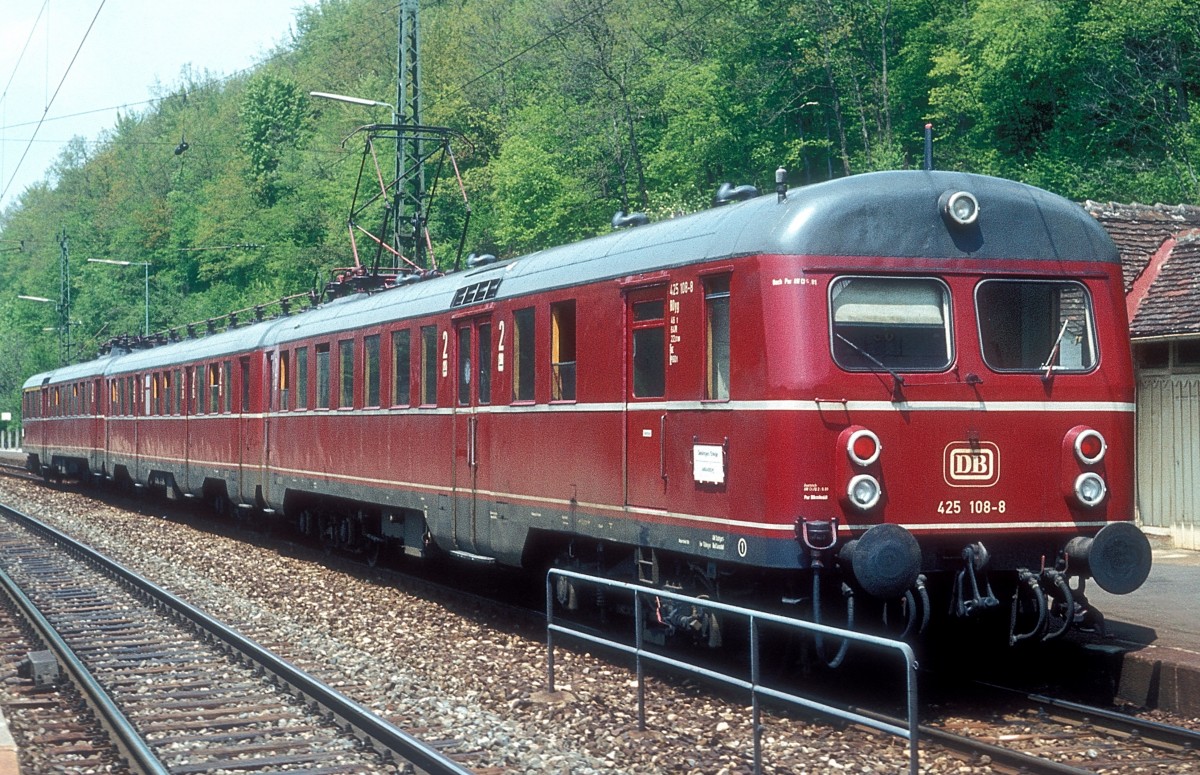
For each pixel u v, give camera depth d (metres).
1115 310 9.95
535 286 12.67
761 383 9.19
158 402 28.72
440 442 14.88
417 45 27.67
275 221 71.62
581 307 11.76
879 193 9.45
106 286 87.00
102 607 15.44
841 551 9.01
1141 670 9.34
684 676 10.47
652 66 53.34
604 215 53.66
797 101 54.47
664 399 10.41
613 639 12.32
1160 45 39.81
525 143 51.09
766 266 9.23
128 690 10.56
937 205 9.55
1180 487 16.81
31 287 103.81
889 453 9.19
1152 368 17.31
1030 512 9.50
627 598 11.73
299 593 16.19
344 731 8.90
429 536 15.75
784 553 9.04
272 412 21.28
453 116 63.34
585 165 52.88
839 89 53.56
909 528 9.20
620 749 8.33
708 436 9.80
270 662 11.02
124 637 13.23
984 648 10.92
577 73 52.84
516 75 67.06
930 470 9.27
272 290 70.56
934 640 11.29
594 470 11.52
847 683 10.19
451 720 9.30
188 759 8.29
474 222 60.84
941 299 9.53
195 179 102.56
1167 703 9.12
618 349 11.12
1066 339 9.79
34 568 19.34
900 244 9.42
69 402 38.72
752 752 8.13
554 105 53.09
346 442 17.95
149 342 34.19
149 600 15.67
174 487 28.28
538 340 12.59
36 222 128.38
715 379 9.83
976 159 45.03
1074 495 9.53
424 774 7.82
